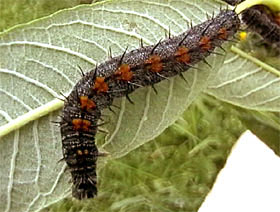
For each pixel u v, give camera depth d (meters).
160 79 0.11
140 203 0.18
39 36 0.11
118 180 0.18
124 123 0.11
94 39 0.11
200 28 0.11
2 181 0.11
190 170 0.18
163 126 0.11
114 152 0.11
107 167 0.18
